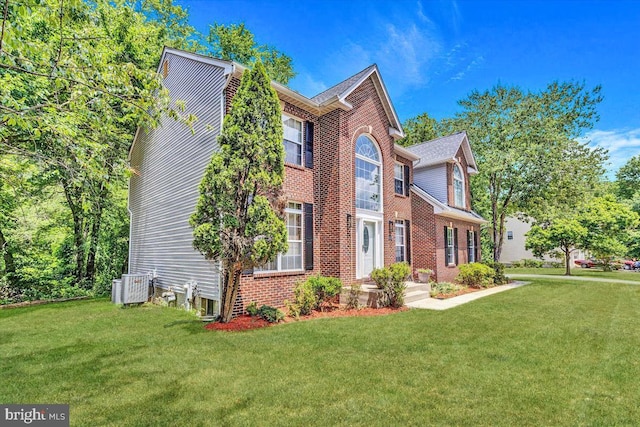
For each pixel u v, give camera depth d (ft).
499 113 74.23
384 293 34.22
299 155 36.96
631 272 87.97
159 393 14.25
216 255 25.81
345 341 21.74
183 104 21.18
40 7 16.93
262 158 26.63
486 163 70.18
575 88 71.67
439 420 11.98
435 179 60.95
